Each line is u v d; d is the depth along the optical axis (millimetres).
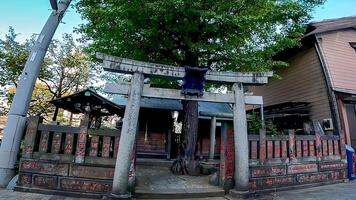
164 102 15484
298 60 13203
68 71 18172
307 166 8070
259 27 8992
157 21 7559
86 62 17891
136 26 7547
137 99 6129
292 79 13539
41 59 7211
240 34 8477
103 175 6062
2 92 16344
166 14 7129
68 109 12625
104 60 6043
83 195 5910
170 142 15367
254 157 7199
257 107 14922
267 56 10422
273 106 13539
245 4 7914
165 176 8523
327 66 11492
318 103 11664
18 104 6660
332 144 8883
